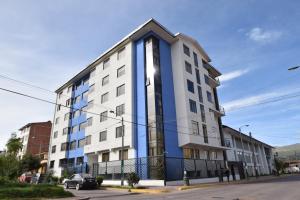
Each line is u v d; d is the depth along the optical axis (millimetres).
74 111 47594
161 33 35219
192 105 34562
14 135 54938
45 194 14273
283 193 13977
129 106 32219
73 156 43625
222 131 42844
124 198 14367
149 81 32281
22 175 35375
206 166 31016
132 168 28516
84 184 22078
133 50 35406
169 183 23781
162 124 30562
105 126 35906
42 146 67250
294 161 98938
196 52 41125
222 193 15352
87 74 46250
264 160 64875
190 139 31188
